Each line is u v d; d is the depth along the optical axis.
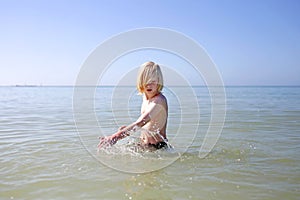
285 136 4.71
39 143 4.22
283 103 13.13
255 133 5.01
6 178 2.66
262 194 2.28
